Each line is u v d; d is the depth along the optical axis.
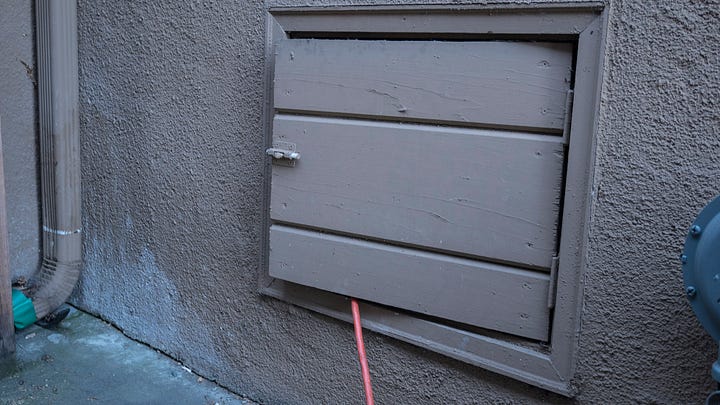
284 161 2.54
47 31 3.45
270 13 2.59
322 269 2.50
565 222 1.99
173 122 3.10
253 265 2.87
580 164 1.95
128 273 3.49
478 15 2.09
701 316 1.62
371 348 2.54
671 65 1.80
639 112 1.86
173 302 3.26
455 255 2.22
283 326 2.81
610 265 1.95
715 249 1.56
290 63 2.48
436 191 2.20
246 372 2.97
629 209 1.90
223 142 2.90
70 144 3.56
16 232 3.74
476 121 2.11
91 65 3.49
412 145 2.23
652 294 1.89
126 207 3.43
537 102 2.00
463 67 2.11
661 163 1.84
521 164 2.04
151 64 3.16
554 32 1.96
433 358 2.38
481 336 2.22
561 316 2.03
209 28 2.87
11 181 3.69
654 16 1.82
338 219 2.43
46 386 3.02
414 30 2.23
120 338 3.52
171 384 3.09
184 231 3.14
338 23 2.40
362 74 2.31
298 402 2.79
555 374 2.06
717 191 1.77
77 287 3.85
